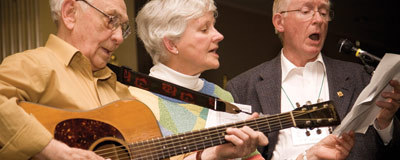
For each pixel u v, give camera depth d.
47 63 2.10
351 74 3.08
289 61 3.18
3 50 4.96
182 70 2.67
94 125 2.06
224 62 5.39
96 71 2.35
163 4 2.64
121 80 2.55
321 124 2.40
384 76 2.32
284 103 3.08
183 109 2.59
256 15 5.81
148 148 2.13
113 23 2.27
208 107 2.58
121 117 2.14
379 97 2.47
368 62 2.60
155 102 2.56
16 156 1.86
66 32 2.25
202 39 2.59
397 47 6.97
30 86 2.02
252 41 5.71
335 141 2.56
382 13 6.55
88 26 2.23
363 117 2.46
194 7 2.59
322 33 3.12
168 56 2.66
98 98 2.23
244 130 2.20
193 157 2.36
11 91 1.97
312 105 2.42
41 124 1.91
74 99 2.11
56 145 1.87
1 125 1.87
